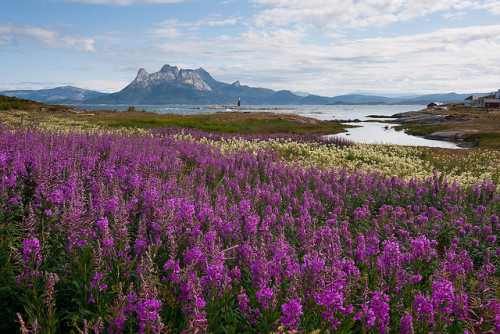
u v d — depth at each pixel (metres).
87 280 4.17
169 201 6.12
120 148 12.32
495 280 6.46
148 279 3.73
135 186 7.39
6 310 4.16
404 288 5.32
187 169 14.15
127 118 46.12
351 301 4.61
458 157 29.56
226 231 5.89
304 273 4.66
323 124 77.06
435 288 4.27
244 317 4.32
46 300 3.80
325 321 4.00
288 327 3.75
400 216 9.76
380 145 33.38
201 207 6.56
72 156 9.27
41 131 14.06
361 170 17.22
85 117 45.28
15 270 4.42
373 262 5.82
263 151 21.06
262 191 9.88
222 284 4.31
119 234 4.93
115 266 4.40
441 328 4.14
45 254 4.69
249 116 73.44
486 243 8.70
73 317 3.82
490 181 15.91
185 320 3.89
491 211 11.67
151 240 5.38
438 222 10.13
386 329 4.00
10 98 74.25
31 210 4.85
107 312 3.73
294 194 11.39
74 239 4.70
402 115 151.00
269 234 6.38
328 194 11.21
